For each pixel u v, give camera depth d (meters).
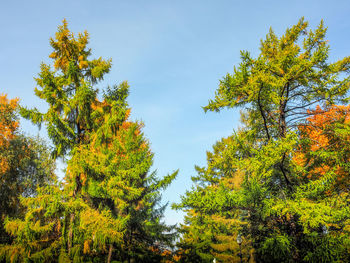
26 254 10.02
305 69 9.77
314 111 11.84
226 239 17.72
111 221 11.21
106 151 13.11
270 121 11.88
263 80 9.05
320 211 7.59
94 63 14.77
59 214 10.70
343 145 10.08
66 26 14.12
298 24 11.86
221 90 10.76
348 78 10.20
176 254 18.14
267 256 10.13
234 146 10.87
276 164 9.35
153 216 16.77
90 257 12.94
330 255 7.72
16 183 20.25
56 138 11.88
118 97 13.88
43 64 11.92
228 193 9.45
